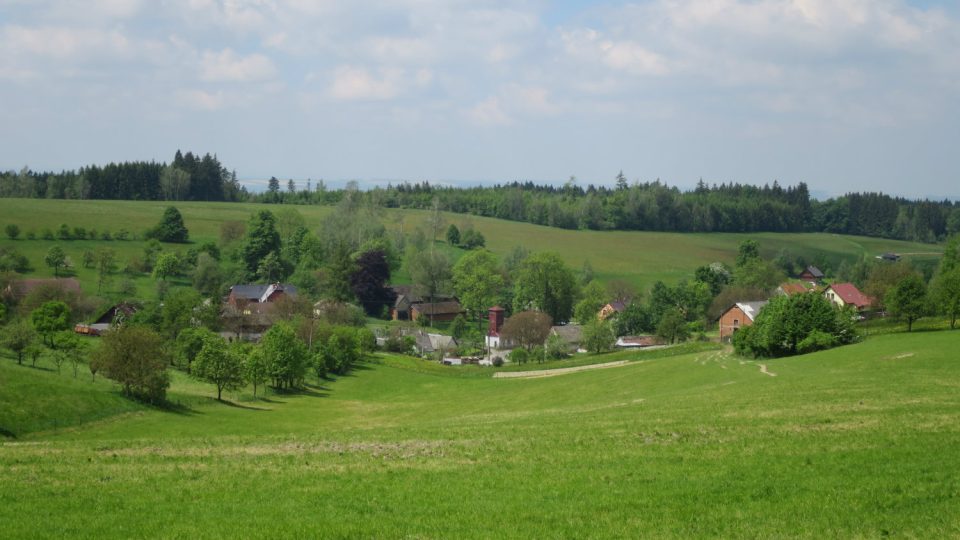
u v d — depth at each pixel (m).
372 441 42.00
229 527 24.06
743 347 95.88
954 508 24.05
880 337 93.38
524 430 44.59
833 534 22.17
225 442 42.97
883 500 25.09
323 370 115.44
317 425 73.00
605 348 141.62
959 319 109.12
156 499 27.89
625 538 22.48
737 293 174.50
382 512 25.88
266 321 141.38
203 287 170.00
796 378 64.31
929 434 34.88
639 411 51.50
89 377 82.94
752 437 36.81
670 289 179.12
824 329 91.44
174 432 62.81
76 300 141.88
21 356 85.44
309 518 25.14
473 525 24.09
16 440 54.25
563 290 185.12
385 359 136.25
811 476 28.56
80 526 24.20
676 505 25.67
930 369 61.81
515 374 117.88
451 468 32.91
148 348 75.06
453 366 131.25
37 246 188.75
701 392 62.81
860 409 43.12
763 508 24.95
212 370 86.62
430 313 192.50
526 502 26.72
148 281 177.00
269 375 100.50
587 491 27.97
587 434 41.00
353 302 181.88
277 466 34.19
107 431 61.09
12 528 23.89
